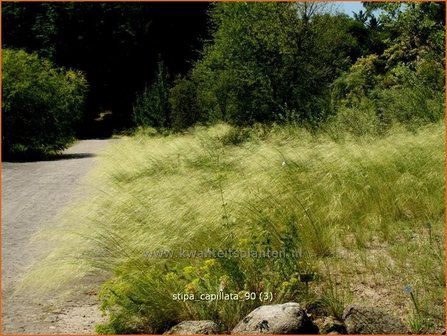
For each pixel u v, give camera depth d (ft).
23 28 127.65
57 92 66.80
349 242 20.63
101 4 134.31
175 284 15.92
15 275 19.99
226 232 18.90
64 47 131.95
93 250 20.10
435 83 47.60
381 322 13.74
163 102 85.71
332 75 61.57
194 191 24.54
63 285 18.98
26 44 127.75
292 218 20.03
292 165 28.04
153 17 144.15
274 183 24.64
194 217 20.43
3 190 38.17
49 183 41.01
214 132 51.98
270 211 21.17
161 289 15.84
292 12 59.47
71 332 15.16
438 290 16.01
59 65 131.75
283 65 58.29
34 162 56.85
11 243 24.21
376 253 19.33
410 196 23.43
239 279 16.11
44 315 16.48
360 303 14.69
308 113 52.80
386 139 32.68
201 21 147.23
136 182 29.94
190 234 19.02
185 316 15.47
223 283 15.81
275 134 43.04
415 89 45.39
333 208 22.13
